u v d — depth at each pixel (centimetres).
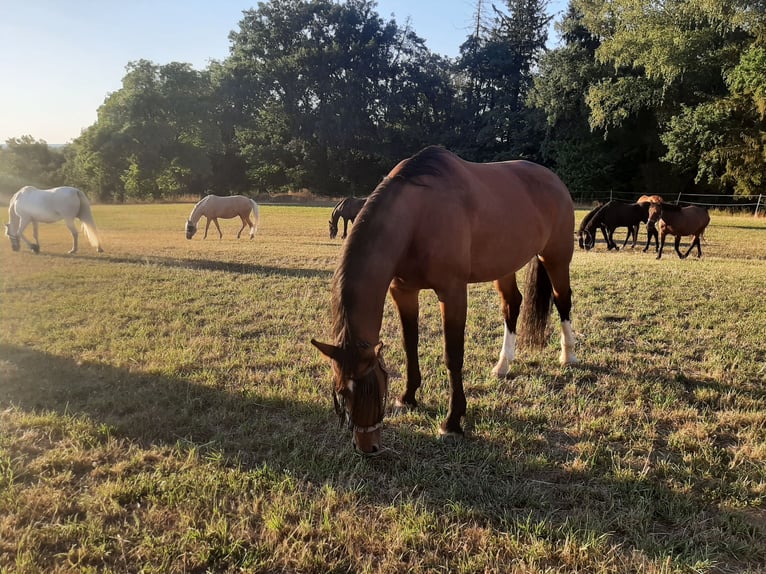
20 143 5981
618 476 268
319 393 373
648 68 2380
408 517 235
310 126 4803
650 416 344
